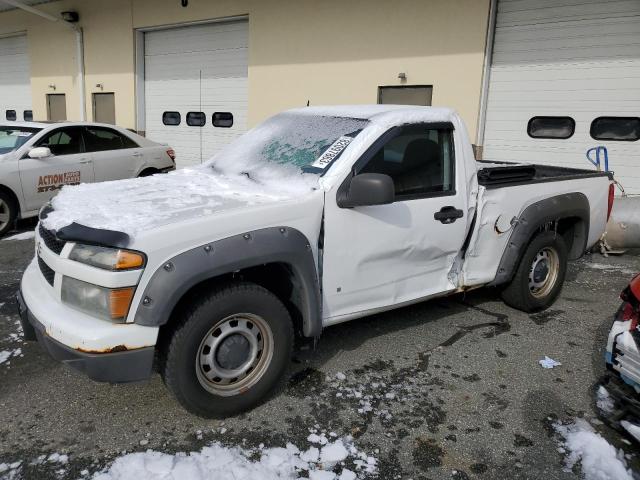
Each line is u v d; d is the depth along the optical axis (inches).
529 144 329.7
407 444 113.3
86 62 559.2
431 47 347.3
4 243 269.4
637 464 108.6
